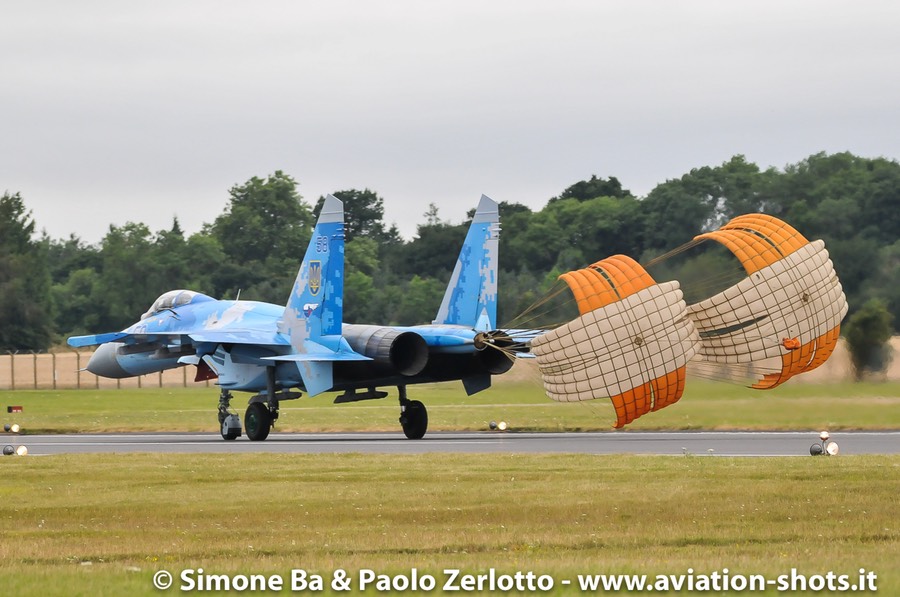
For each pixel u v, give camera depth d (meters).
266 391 73.19
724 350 64.56
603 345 61.28
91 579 27.17
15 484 45.50
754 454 54.91
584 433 74.12
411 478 45.25
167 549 31.47
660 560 29.09
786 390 82.12
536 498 39.47
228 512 37.59
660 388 61.81
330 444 66.00
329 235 71.12
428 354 69.06
